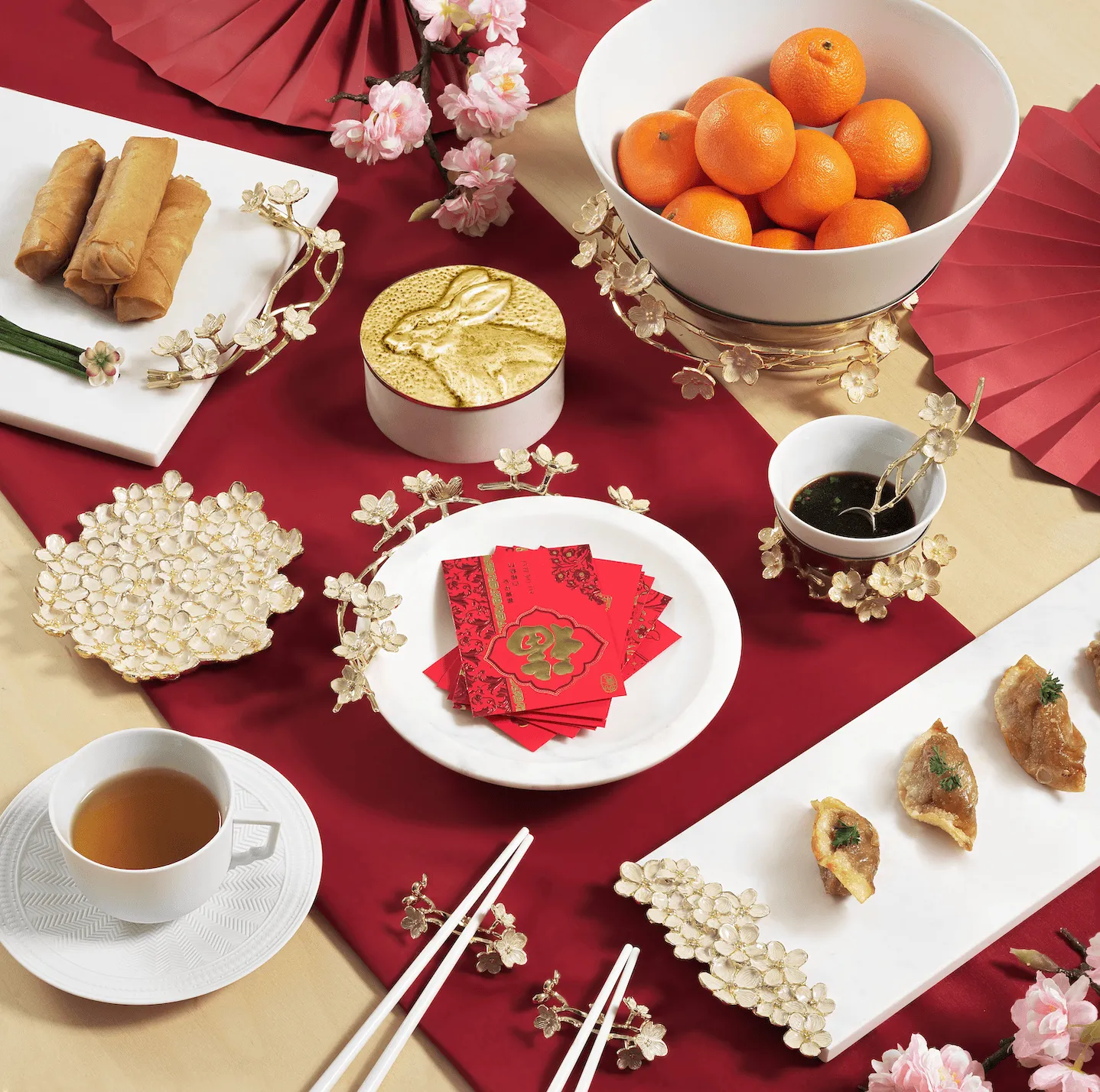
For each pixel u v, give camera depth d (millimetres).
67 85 1805
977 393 1506
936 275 1686
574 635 1494
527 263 1714
